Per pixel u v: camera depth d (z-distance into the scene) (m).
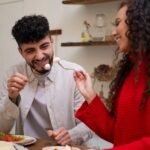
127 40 1.00
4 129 1.50
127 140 1.01
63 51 2.65
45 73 1.61
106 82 2.23
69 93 1.63
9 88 1.38
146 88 0.95
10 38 3.13
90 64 2.45
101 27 2.28
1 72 3.25
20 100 1.49
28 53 1.52
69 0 2.38
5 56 3.21
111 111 1.21
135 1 0.97
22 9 3.00
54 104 1.62
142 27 0.95
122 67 1.19
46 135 1.62
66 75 1.66
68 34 2.59
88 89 1.25
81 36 2.42
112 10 2.25
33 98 1.62
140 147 0.88
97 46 2.38
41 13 2.81
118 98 1.11
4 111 1.44
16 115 1.45
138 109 0.97
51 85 1.64
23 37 1.47
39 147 1.22
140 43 0.95
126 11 0.99
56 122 1.61
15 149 1.06
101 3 2.33
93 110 1.20
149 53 0.96
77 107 1.58
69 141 1.35
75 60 2.56
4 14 3.20
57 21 2.68
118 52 1.31
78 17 2.50
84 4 2.43
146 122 0.95
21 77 1.38
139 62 0.98
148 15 0.95
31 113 1.63
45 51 1.52
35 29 1.46
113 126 1.19
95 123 1.21
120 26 1.02
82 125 1.52
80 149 1.18
